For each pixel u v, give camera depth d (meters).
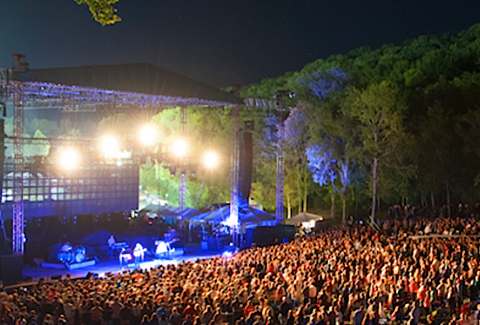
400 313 17.67
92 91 32.56
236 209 40.22
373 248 28.44
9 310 14.98
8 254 29.11
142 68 35.38
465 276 22.09
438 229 36.19
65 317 16.91
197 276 20.78
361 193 57.41
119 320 16.12
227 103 39.59
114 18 13.80
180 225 44.97
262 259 25.12
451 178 46.94
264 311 15.43
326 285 19.30
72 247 36.00
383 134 49.25
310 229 45.22
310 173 58.97
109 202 43.22
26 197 38.19
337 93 58.31
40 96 35.94
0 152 30.70
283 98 42.97
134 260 36.41
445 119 45.62
